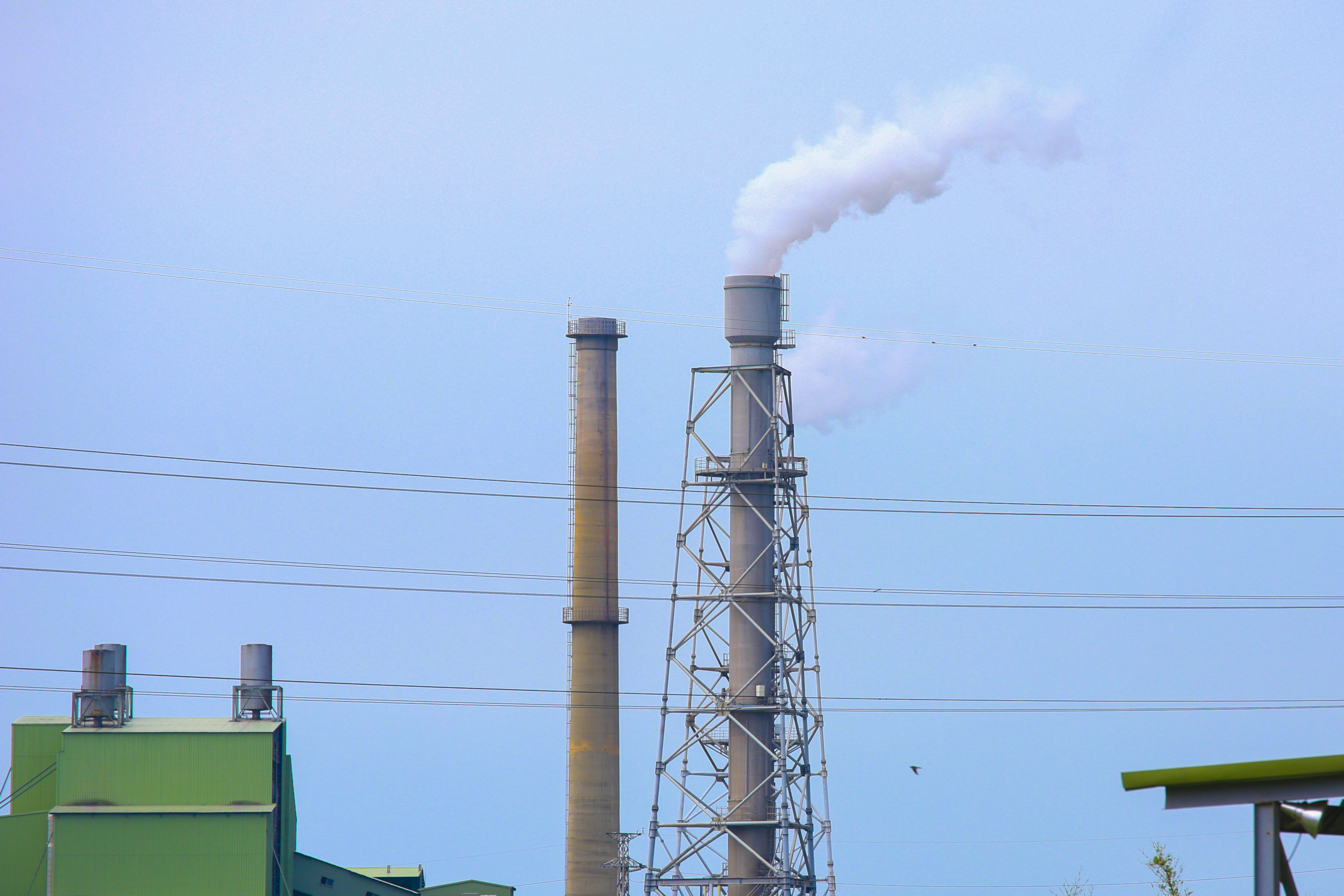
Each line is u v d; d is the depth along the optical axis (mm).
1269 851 81938
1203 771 83125
